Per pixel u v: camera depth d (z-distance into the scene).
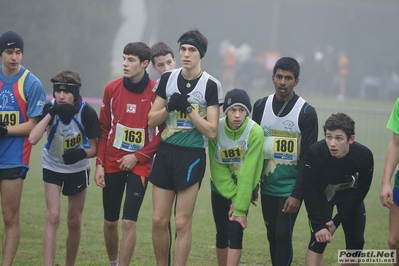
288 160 17.36
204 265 20.95
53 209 17.84
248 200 17.03
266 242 24.45
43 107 17.88
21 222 25.56
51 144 18.02
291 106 17.34
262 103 17.84
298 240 25.19
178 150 17.22
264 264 21.47
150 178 17.58
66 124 17.81
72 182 18.31
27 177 35.19
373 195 35.84
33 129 17.30
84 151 18.02
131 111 18.23
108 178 18.55
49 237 17.59
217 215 18.30
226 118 17.48
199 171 17.28
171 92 17.38
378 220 29.61
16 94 17.64
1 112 17.64
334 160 16.48
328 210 17.25
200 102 17.12
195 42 16.94
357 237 17.92
